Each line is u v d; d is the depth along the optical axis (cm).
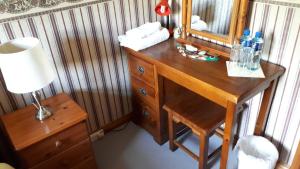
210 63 142
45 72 121
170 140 181
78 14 155
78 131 140
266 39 136
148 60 155
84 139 146
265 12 130
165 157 182
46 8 142
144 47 164
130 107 218
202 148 149
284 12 122
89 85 181
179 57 151
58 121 134
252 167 144
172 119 165
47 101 152
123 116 216
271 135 162
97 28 167
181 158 181
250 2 134
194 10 159
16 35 137
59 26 150
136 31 166
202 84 124
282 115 148
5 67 112
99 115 199
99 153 190
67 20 152
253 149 160
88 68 175
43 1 139
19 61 110
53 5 144
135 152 189
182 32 170
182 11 163
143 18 189
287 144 154
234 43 142
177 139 197
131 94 209
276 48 133
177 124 184
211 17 150
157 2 192
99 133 202
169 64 142
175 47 165
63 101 151
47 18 144
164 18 198
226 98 116
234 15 135
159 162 179
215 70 134
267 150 155
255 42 128
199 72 133
